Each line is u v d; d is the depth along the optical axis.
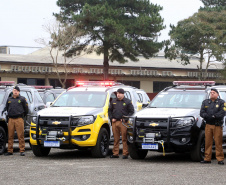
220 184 8.35
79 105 13.18
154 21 44.56
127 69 53.50
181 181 8.62
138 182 8.51
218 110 11.14
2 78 45.34
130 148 12.03
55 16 45.72
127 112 12.42
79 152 14.12
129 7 46.81
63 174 9.41
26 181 8.62
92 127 12.16
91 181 8.60
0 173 9.56
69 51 45.53
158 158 12.53
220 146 11.21
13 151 14.33
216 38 51.06
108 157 12.74
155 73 54.94
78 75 50.25
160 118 11.44
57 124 12.00
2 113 13.24
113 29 43.16
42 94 20.09
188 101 12.59
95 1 45.75
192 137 11.38
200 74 52.53
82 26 43.75
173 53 52.75
